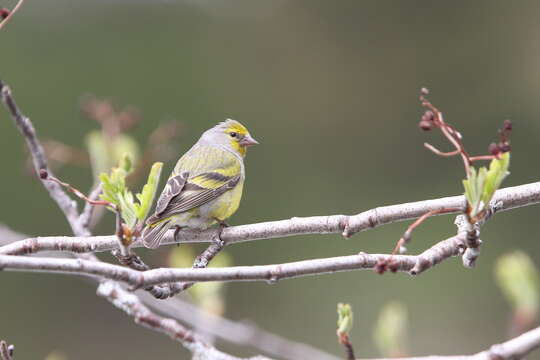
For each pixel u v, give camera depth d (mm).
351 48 18922
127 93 17828
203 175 8156
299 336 15258
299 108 18453
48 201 16281
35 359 15680
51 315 16016
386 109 18312
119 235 5547
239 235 6801
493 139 17516
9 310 15938
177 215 7633
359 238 16219
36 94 17297
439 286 15227
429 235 15922
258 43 19000
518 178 17156
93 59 18078
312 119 18328
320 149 18047
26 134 7445
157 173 5598
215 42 18906
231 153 8969
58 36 18203
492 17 18422
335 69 18812
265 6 19453
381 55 18766
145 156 8648
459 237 5918
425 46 18594
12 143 16531
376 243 16094
